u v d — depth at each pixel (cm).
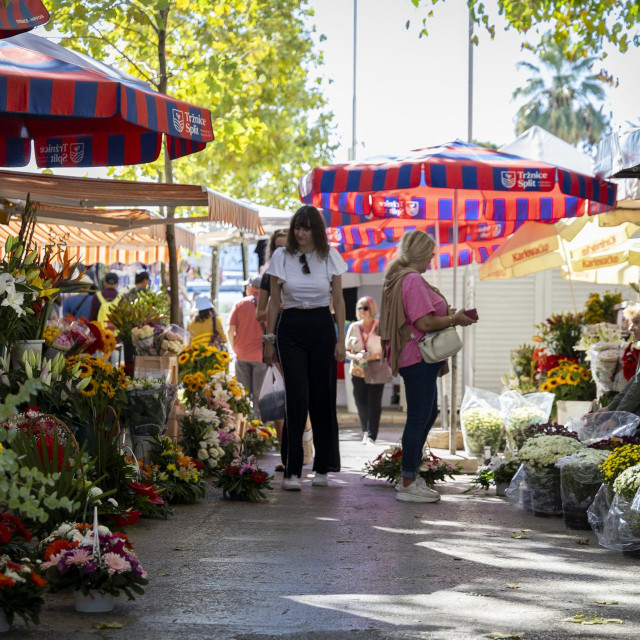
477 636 417
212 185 2444
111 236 1260
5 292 636
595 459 677
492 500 818
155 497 670
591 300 1250
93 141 816
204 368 1052
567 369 1128
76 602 442
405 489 803
